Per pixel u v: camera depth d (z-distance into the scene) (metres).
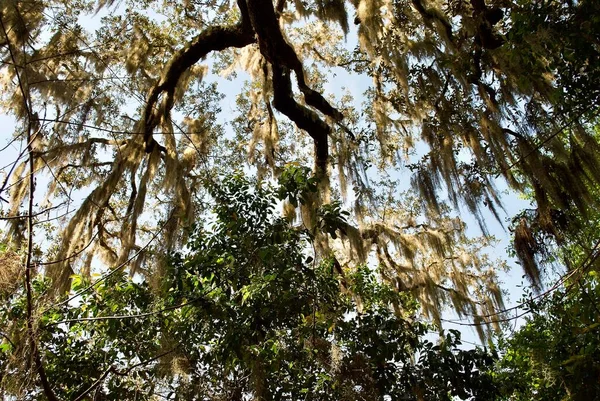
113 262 7.96
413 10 7.18
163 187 7.20
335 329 4.67
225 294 4.66
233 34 7.67
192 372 4.55
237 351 4.34
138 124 7.28
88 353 4.86
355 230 6.61
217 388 4.58
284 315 4.48
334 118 7.86
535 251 5.78
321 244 6.29
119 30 8.12
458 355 4.81
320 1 7.28
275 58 7.11
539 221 5.78
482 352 4.88
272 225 4.72
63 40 6.92
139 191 6.85
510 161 5.77
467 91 5.80
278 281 4.50
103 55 7.45
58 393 4.59
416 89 6.77
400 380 4.70
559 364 4.89
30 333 3.59
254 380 4.08
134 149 7.12
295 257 4.62
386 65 7.26
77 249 6.77
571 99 4.87
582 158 5.34
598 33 4.21
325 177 7.25
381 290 5.75
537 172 5.46
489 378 4.80
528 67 4.95
